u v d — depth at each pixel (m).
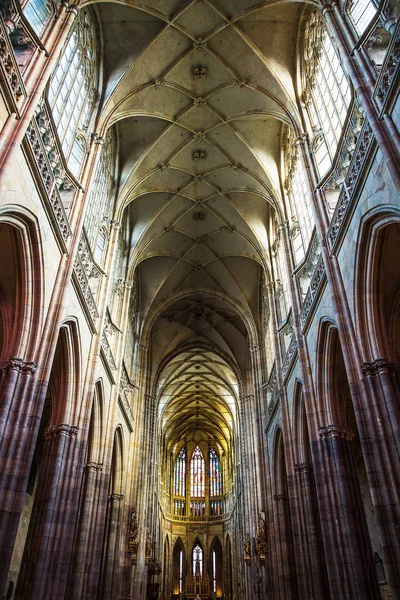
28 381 11.42
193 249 30.52
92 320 17.36
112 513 22.47
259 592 26.11
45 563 12.37
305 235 19.94
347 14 14.34
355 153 12.87
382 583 19.61
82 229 16.47
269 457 26.34
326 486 14.60
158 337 38.06
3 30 10.09
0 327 15.12
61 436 14.62
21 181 11.05
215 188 26.36
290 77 19.91
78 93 17.34
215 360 42.75
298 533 18.31
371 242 12.27
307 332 17.70
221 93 21.67
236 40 19.70
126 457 25.50
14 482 10.26
